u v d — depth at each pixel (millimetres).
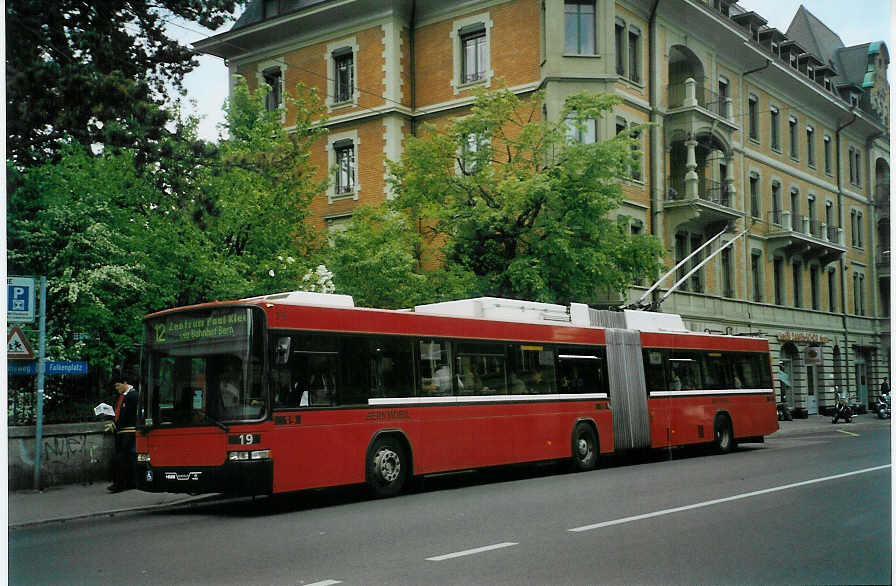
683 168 36312
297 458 13016
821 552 8602
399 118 33719
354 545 9625
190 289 19453
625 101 32156
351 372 14031
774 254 42812
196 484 12781
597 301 30297
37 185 17391
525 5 31656
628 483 15336
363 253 23641
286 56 36531
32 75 14875
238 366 12789
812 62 47406
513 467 20062
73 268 17203
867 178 52562
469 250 25375
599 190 24875
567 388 18391
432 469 15164
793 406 43438
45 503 14094
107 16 16453
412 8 34219
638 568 7973
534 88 31094
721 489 13852
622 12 32312
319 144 35438
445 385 15633
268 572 8258
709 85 37188
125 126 16391
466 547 9250
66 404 16891
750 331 39844
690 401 21828
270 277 21656
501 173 25516
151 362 13586
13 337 14195
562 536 9750
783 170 43875
